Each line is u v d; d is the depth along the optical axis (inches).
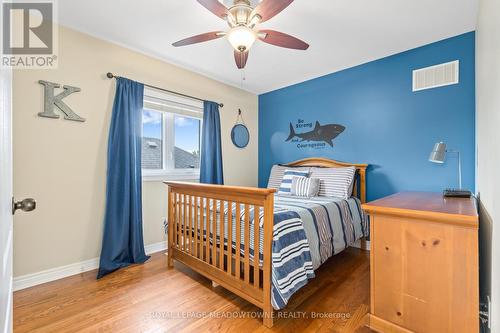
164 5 72.5
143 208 105.3
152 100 108.0
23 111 75.2
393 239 51.6
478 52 72.6
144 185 106.1
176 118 120.5
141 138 99.7
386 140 107.0
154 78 107.3
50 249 80.2
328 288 75.8
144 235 105.3
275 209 72.5
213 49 100.0
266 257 58.3
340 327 57.4
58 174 81.9
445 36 89.5
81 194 86.7
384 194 107.7
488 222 47.3
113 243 89.0
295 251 62.7
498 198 34.5
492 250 40.1
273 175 137.3
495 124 38.2
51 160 80.4
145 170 108.7
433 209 48.8
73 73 85.0
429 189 95.8
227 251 69.1
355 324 58.5
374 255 54.0
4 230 27.8
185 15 77.4
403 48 98.7
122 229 91.4
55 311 63.0
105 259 86.3
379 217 53.4
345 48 98.6
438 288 46.4
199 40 69.6
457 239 44.6
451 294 45.1
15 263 74.0
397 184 104.0
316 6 72.2
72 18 79.0
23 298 68.9
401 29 84.7
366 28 83.9
